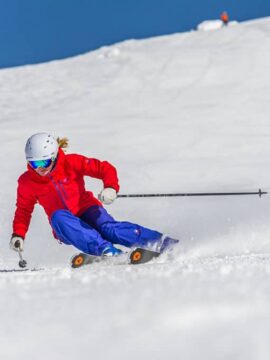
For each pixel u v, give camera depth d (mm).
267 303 3557
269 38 46875
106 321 3357
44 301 4242
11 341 3090
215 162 22688
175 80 40781
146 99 37312
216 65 42219
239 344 2822
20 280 6027
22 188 9992
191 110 33062
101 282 5168
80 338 3039
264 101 33469
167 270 6074
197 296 3904
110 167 9984
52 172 9773
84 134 29125
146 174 21109
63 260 12625
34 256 13016
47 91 44031
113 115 33875
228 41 48250
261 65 40969
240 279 4754
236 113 31578
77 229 9406
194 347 2797
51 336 3133
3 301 4391
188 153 24516
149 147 25844
